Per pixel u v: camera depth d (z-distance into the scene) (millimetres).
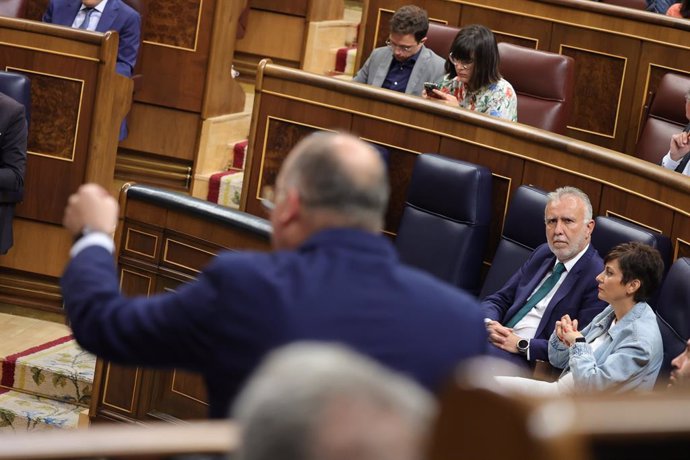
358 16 18938
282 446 1901
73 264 4090
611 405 1866
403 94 11016
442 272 10281
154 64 14117
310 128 11508
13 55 12102
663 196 9086
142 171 14266
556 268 9117
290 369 1957
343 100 11281
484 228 10344
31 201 12273
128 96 12680
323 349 1994
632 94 14000
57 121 12148
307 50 16609
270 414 1924
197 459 3104
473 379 1836
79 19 13484
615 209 9594
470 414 1819
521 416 1749
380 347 3516
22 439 2834
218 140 14367
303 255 3668
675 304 7902
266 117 11703
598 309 8797
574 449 1699
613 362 7727
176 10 13984
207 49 14016
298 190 3736
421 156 10523
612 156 9594
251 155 11805
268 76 11633
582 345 7895
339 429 1880
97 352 3881
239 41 16828
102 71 12000
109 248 4176
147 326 3732
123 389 8570
